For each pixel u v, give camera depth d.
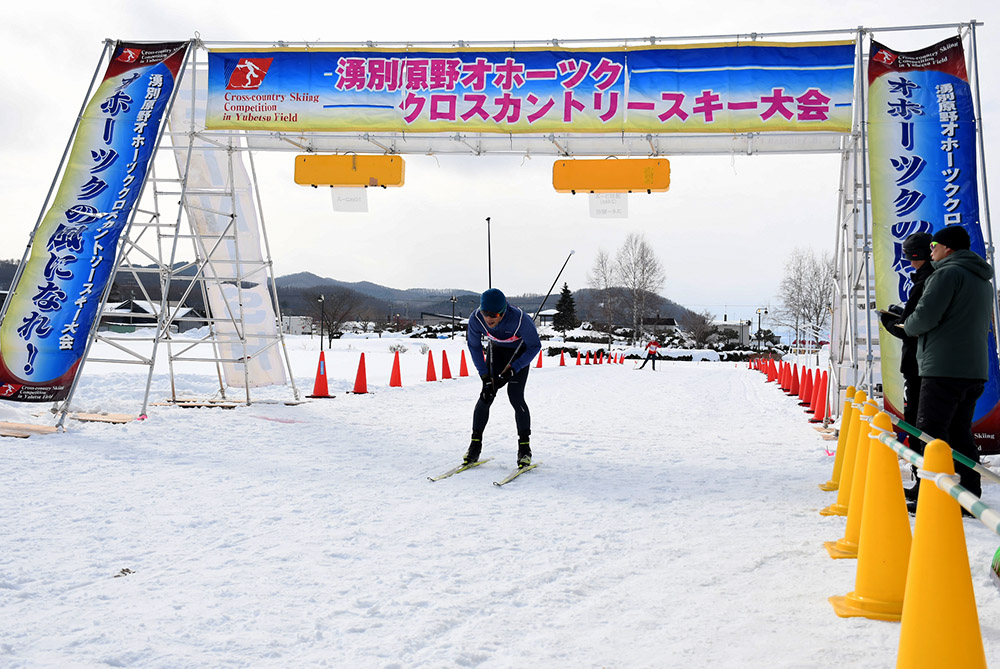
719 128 7.66
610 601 2.79
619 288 61.38
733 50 7.65
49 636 2.42
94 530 3.73
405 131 8.17
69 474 5.09
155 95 7.86
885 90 6.79
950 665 1.77
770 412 10.32
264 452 6.24
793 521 4.06
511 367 5.45
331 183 8.57
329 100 8.28
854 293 7.40
